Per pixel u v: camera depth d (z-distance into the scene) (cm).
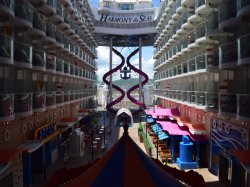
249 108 1488
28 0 2167
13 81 2033
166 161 2666
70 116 3909
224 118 2114
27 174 2052
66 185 1081
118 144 1187
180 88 3762
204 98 2381
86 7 4966
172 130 2823
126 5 6600
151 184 999
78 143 2881
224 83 2188
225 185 2042
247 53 1495
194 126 2697
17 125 2005
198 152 2491
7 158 1465
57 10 2725
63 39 2980
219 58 1925
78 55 3906
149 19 6100
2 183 1652
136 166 1070
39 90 2380
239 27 1884
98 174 1045
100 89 9106
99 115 6209
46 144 2612
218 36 2238
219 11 1911
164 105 5356
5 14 1602
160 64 5062
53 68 2562
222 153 2127
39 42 2520
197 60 2600
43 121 2641
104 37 6512
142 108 5788
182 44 3256
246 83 1866
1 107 1437
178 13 3634
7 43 1505
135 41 6831
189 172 1505
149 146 2938
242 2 1541
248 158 1491
